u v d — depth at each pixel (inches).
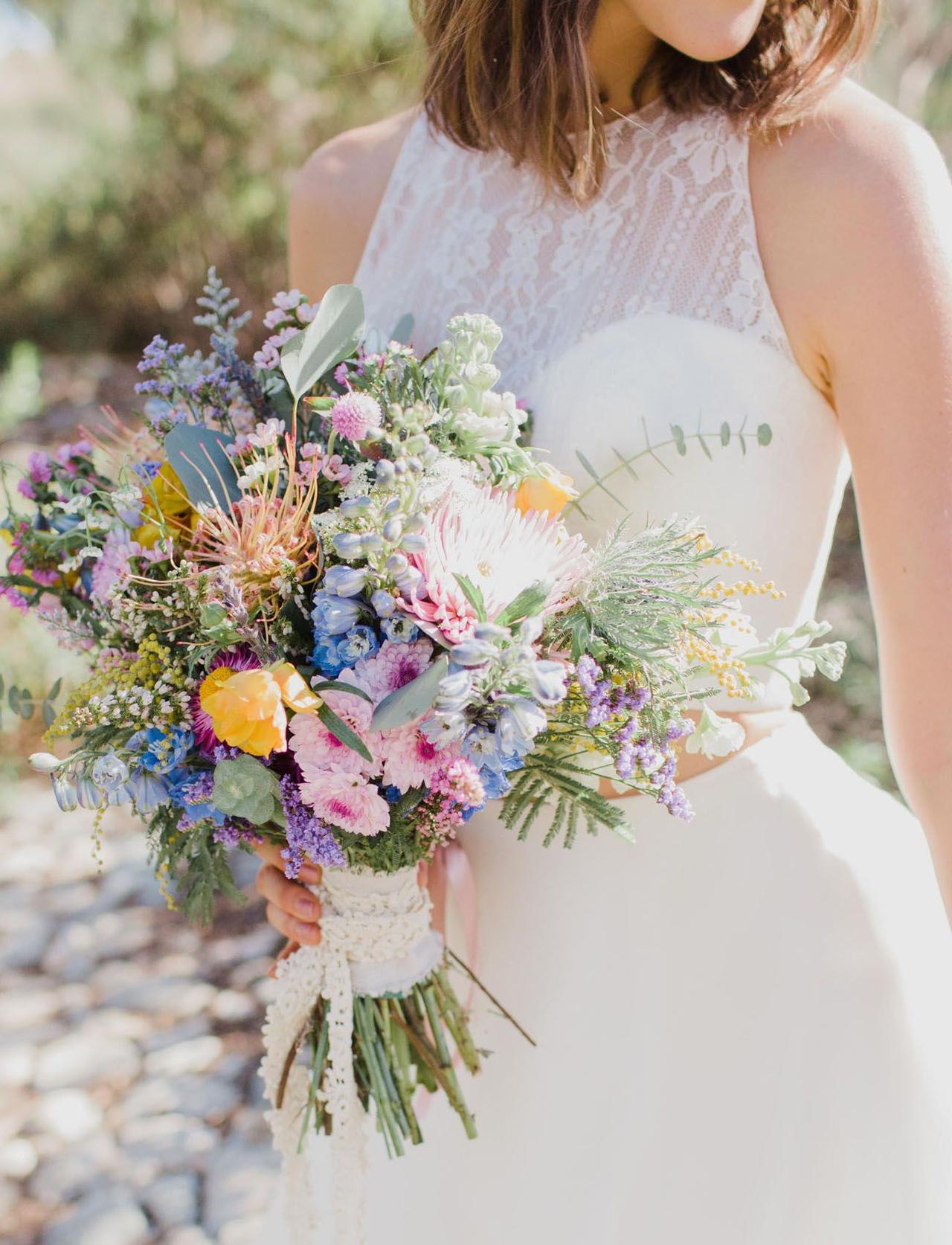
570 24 46.9
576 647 39.0
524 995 53.0
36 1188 89.0
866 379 43.4
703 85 49.4
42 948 117.0
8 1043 104.0
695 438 45.9
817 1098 47.1
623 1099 50.5
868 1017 47.0
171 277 305.3
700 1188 48.9
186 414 47.8
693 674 41.1
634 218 48.7
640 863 49.5
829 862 47.8
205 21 272.2
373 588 37.9
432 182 55.3
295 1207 53.2
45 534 46.0
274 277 287.3
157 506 42.1
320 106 260.8
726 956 48.3
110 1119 95.9
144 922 120.8
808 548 48.8
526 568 37.8
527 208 51.9
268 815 40.1
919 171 43.5
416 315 54.2
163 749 40.0
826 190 44.3
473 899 52.3
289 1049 51.7
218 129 272.4
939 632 41.6
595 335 47.9
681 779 48.5
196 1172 90.3
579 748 44.3
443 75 52.9
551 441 48.2
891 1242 46.9
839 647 41.3
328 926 48.7
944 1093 47.5
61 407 273.3
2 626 152.4
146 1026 106.3
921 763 42.5
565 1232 52.0
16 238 318.7
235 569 38.2
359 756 38.6
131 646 44.5
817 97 45.7
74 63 292.7
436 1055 50.8
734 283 46.3
